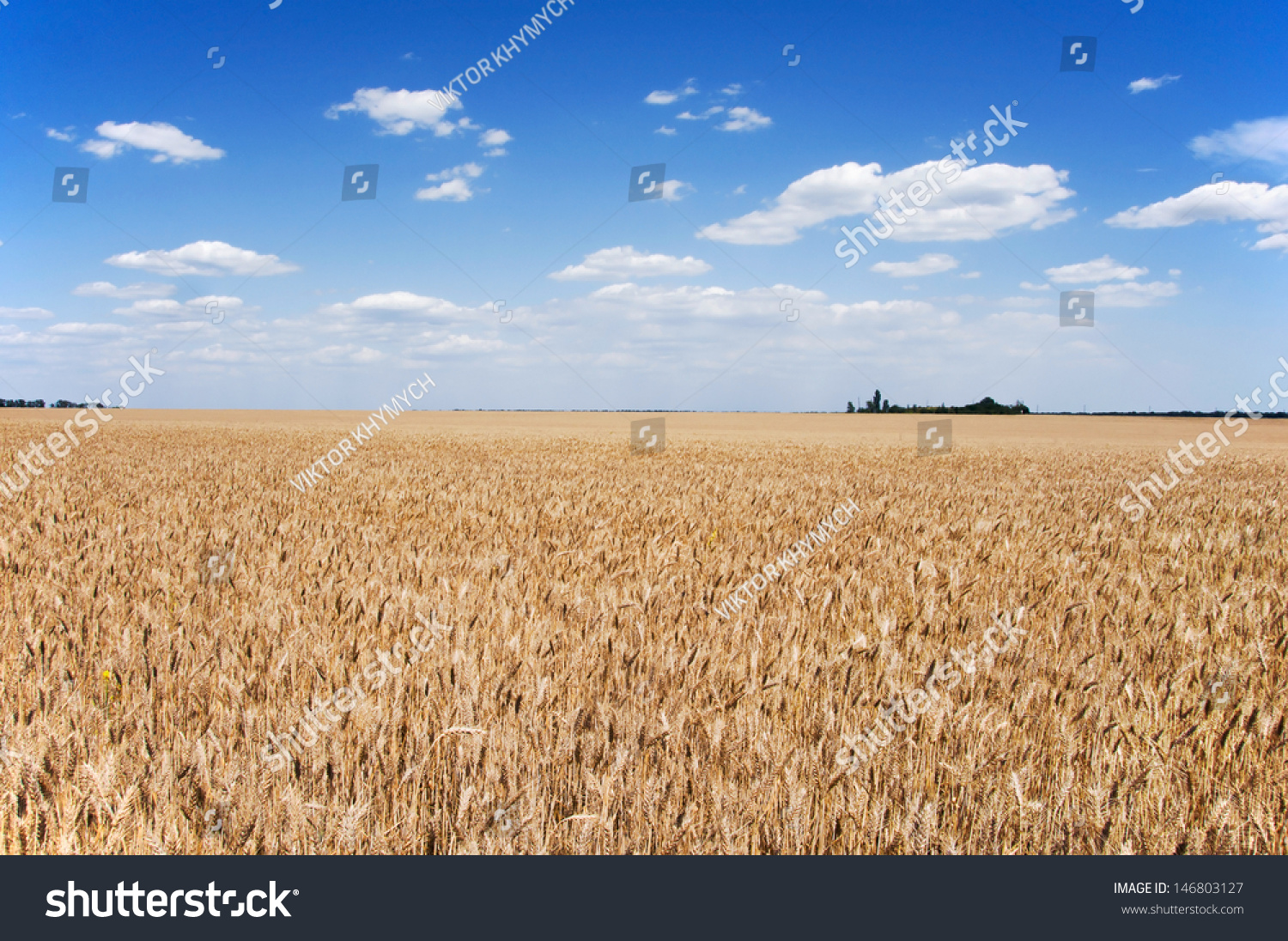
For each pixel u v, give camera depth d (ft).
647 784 7.26
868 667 11.10
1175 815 7.49
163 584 14.42
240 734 8.59
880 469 53.47
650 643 11.66
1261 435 157.99
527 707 9.09
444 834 7.20
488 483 37.83
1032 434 143.02
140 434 93.30
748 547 20.79
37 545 18.62
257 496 30.35
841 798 7.67
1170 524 27.55
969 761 8.14
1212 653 12.04
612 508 27.96
